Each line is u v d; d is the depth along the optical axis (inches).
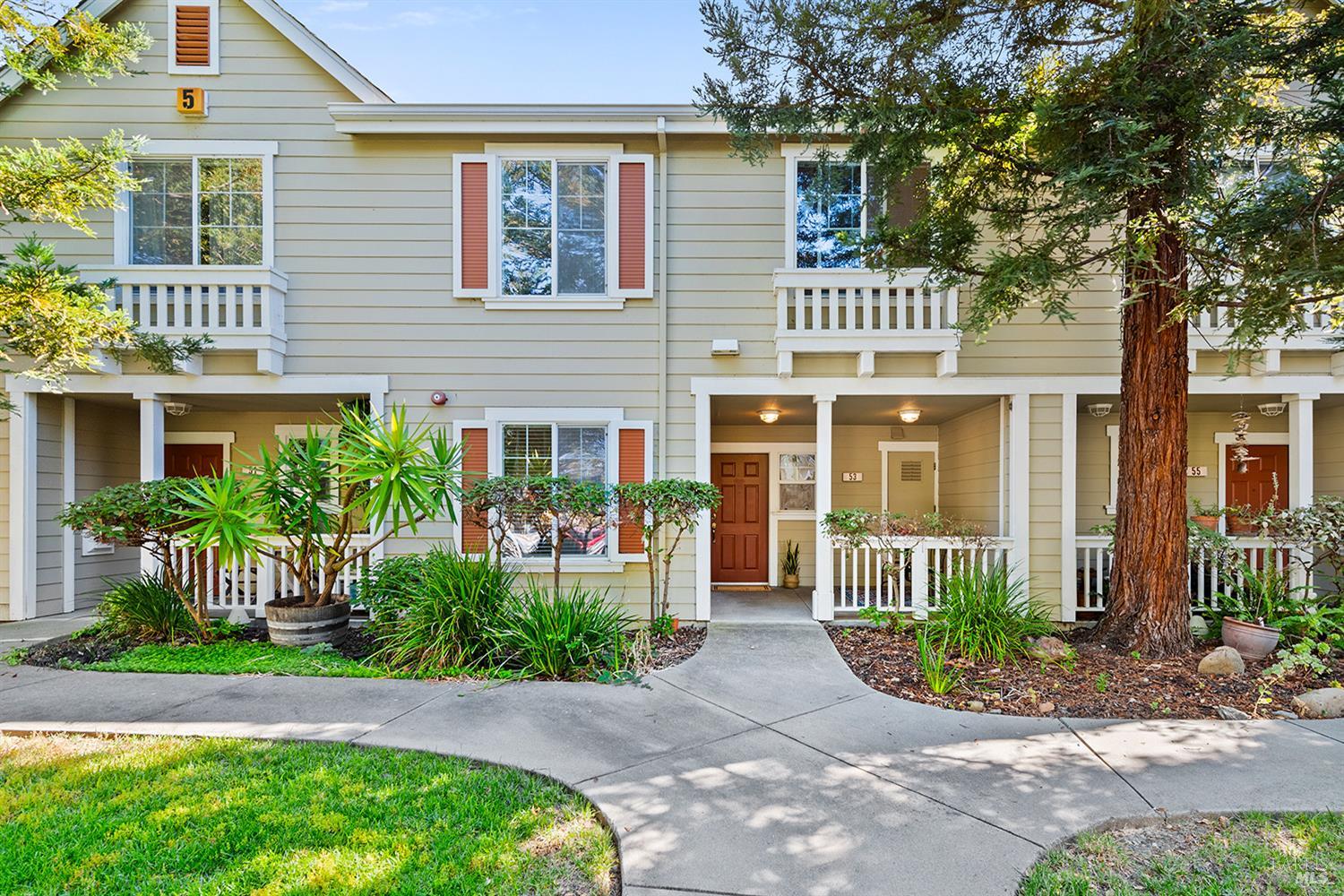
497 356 278.8
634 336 279.4
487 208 277.1
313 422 352.5
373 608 233.8
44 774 128.6
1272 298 160.4
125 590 237.8
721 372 278.4
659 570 275.3
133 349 259.9
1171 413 206.7
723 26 183.3
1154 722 157.1
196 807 116.0
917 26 171.6
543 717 161.8
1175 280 180.5
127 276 259.9
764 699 177.2
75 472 301.3
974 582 225.5
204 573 277.4
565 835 109.1
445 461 228.2
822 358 278.4
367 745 143.9
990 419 300.4
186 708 166.9
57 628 259.9
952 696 178.1
